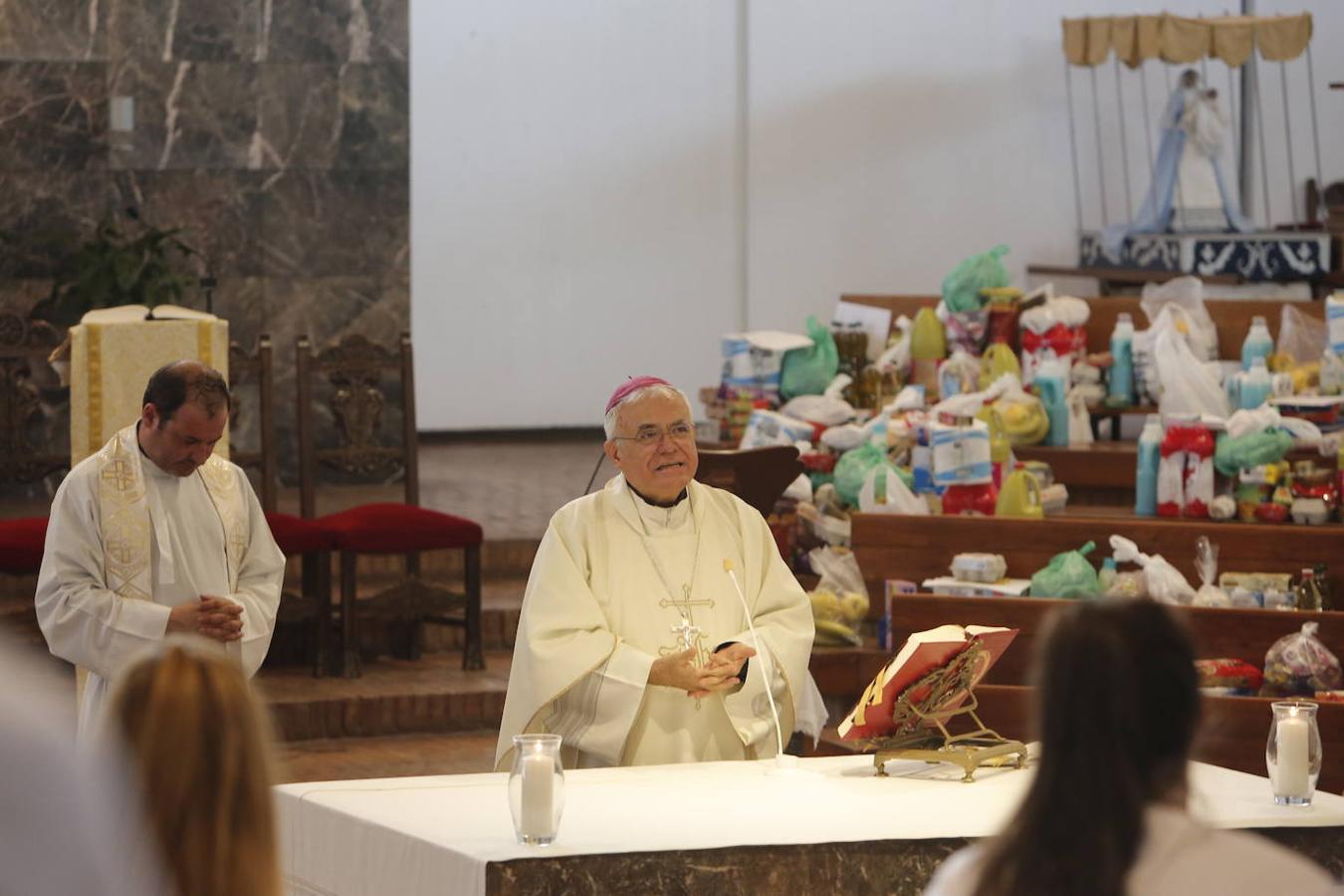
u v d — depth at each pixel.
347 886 4.66
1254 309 13.29
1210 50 17.39
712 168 18.28
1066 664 2.86
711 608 5.73
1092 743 2.83
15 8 13.72
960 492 9.85
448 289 17.86
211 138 14.27
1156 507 10.08
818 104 18.33
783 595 5.81
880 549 9.13
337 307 14.65
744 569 5.82
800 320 18.50
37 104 13.80
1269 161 19.33
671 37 18.09
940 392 12.52
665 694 5.62
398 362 11.62
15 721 2.26
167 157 14.17
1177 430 9.97
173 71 14.12
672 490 5.73
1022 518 8.97
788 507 10.36
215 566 6.42
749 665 5.60
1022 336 12.95
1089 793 2.81
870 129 18.45
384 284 14.75
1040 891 2.79
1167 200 17.59
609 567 5.71
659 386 5.75
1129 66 17.55
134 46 14.01
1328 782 7.50
